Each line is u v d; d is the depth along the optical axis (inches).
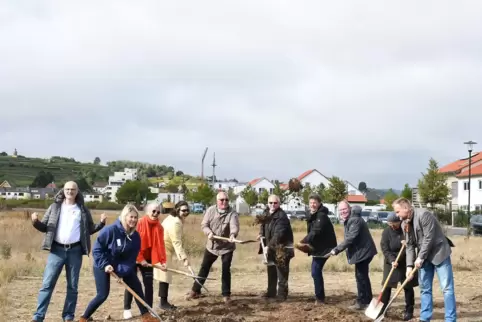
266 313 377.1
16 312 383.6
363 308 397.1
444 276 331.3
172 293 470.9
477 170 2261.3
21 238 910.4
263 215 432.5
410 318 365.7
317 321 354.0
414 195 2365.9
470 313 388.8
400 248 368.8
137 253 334.6
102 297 328.2
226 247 428.1
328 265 657.0
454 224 1871.3
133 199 4308.6
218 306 398.0
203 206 3238.2
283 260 421.1
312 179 4210.1
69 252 335.0
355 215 394.9
